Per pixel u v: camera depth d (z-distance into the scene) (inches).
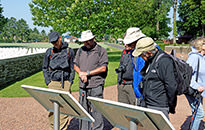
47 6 770.8
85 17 695.1
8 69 376.2
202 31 2193.7
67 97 83.7
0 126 182.5
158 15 1996.8
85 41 141.8
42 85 356.2
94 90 145.9
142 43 100.7
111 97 272.2
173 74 98.7
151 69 102.7
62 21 718.5
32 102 253.0
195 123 141.8
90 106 151.3
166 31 2615.7
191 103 144.3
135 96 143.3
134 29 134.0
